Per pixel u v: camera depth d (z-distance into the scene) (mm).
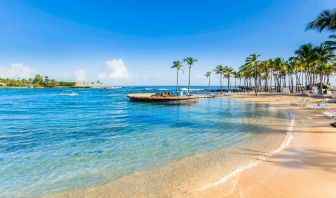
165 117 29625
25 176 9789
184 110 38750
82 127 22375
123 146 14672
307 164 10367
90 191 8234
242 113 33062
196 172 9742
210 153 12688
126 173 9867
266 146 13812
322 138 15102
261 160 11086
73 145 15102
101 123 24875
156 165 10836
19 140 16734
